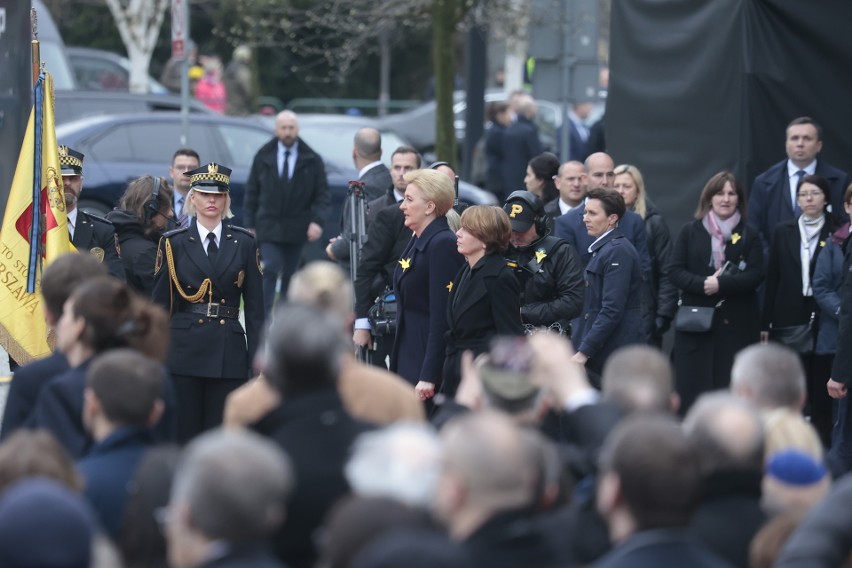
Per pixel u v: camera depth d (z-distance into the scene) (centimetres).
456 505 924
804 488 1097
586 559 1041
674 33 2781
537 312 2172
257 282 2073
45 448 1000
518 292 1912
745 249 2466
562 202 2767
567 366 1214
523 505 924
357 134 2938
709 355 2480
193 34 9138
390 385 1301
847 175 2597
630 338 2256
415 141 6469
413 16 4353
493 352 1217
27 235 2119
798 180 2559
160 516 1053
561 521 1020
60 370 1386
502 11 4888
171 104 4669
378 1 4559
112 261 2220
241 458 889
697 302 2489
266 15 6469
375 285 2284
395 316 2244
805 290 2450
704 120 2731
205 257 2038
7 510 852
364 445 951
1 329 2083
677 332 2500
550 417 1462
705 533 1049
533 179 2903
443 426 1234
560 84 3309
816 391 2464
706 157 2733
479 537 914
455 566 831
